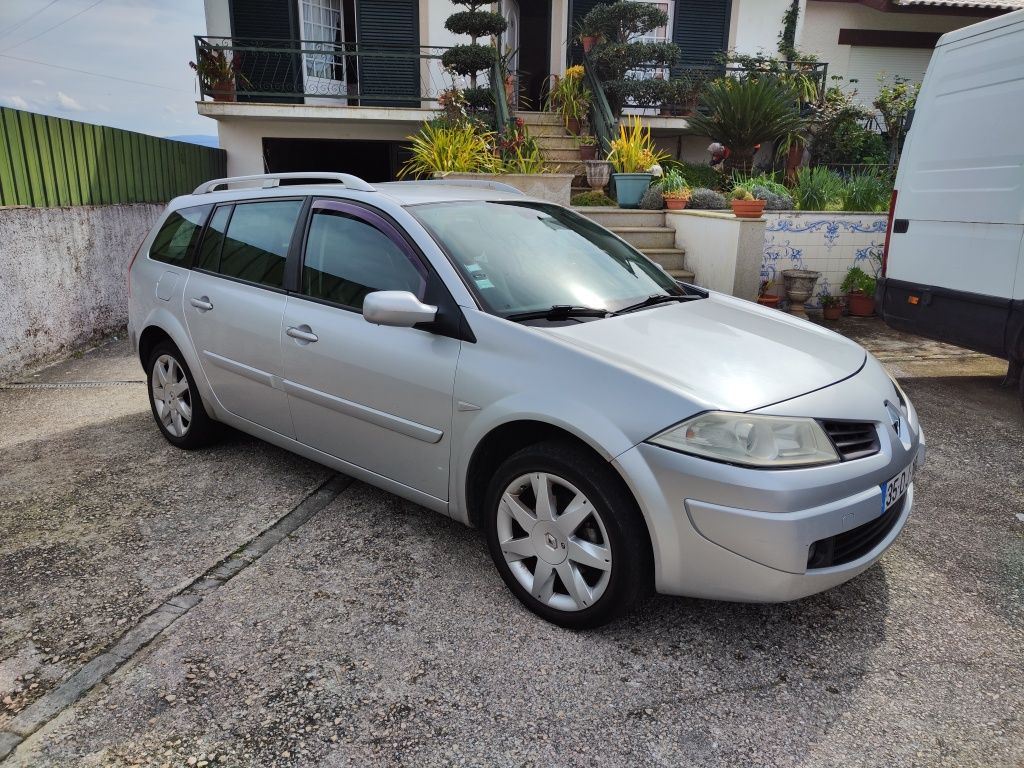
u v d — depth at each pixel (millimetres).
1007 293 4844
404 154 12141
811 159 11578
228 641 2557
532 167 9062
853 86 13359
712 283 7582
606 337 2715
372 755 2068
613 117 10781
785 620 2721
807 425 2367
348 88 12008
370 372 3043
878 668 2459
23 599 2801
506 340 2686
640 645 2564
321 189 3523
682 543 2340
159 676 2377
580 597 2555
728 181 10117
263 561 3090
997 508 3668
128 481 3889
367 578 2965
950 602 2850
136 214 8055
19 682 2348
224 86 10555
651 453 2318
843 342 3148
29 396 5434
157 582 2926
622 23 10688
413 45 11727
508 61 12289
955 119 5168
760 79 10102
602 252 3555
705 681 2389
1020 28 4621
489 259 3055
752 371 2580
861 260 8344
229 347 3723
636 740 2137
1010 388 5750
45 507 3580
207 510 3555
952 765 2053
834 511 2311
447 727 2174
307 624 2656
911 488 2885
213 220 4012
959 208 5160
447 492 2920
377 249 3172
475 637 2592
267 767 2021
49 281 6391
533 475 2619
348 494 3742
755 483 2232
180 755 2059
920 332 5629
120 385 5727
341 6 11727
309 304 3348
